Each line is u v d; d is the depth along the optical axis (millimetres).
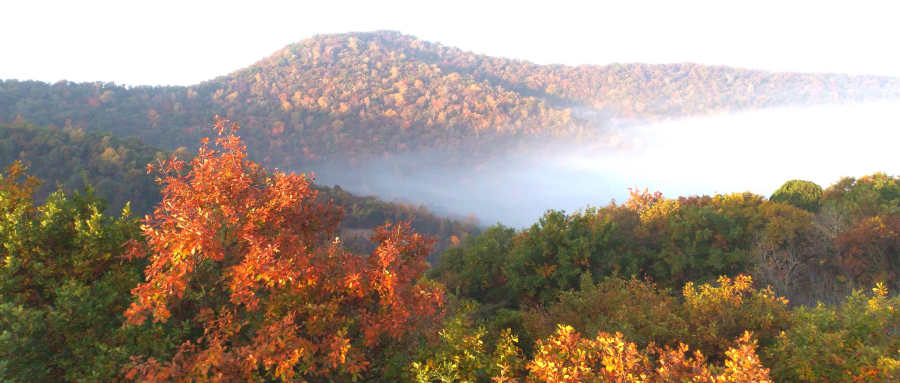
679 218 20125
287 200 5887
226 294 5660
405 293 5227
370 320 5102
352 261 5137
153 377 4047
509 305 18109
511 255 19219
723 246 19484
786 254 18031
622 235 20266
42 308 5320
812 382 5734
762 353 7246
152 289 4512
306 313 5289
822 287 16312
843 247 17875
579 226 18219
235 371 4477
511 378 5238
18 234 5469
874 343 6004
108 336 5113
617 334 4953
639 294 10688
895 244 16594
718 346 7875
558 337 6000
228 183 5793
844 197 26188
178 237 4594
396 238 5801
